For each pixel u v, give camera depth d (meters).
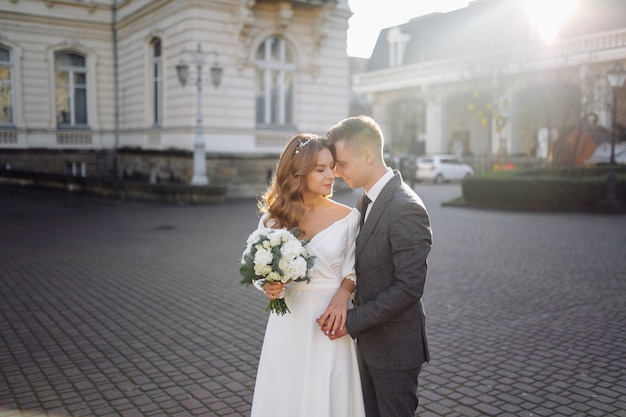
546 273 8.20
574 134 22.17
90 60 25.17
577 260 9.10
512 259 9.25
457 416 3.85
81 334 5.59
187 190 17.73
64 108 25.20
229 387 4.34
